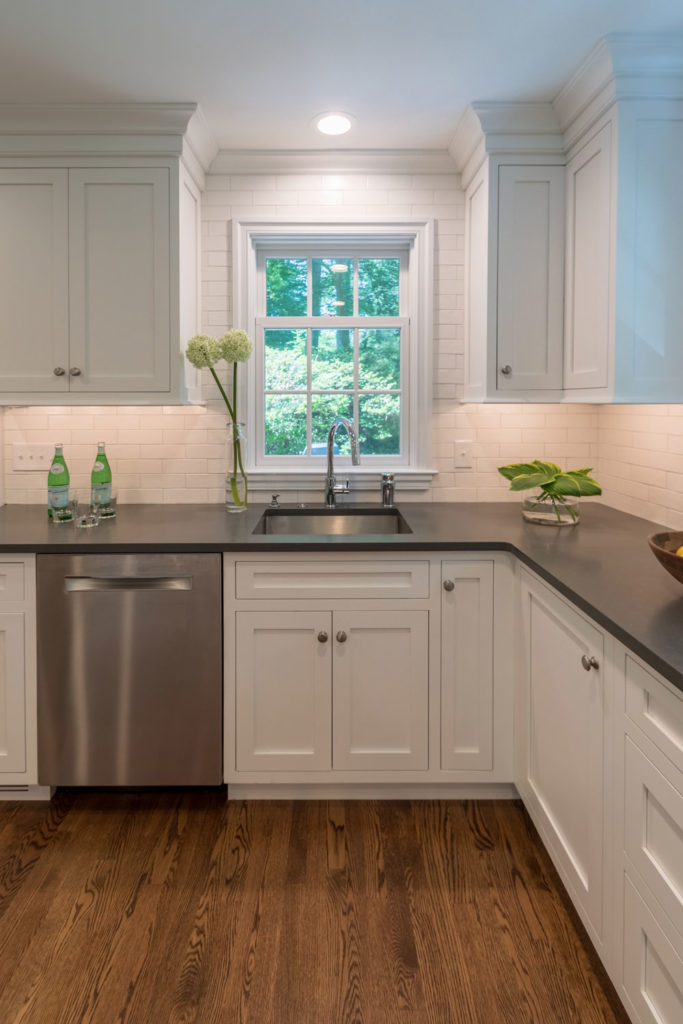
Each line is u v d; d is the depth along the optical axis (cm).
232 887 192
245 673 226
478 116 246
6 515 269
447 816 227
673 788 120
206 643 224
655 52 205
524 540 225
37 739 227
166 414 292
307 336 302
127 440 291
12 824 222
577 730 170
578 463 298
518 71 223
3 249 252
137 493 293
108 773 228
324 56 214
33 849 209
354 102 243
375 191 286
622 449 275
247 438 294
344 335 303
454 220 287
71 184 251
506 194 251
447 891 191
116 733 227
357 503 294
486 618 227
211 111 249
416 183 287
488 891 191
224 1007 154
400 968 164
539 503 254
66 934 175
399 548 223
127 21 195
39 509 282
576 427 297
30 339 254
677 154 212
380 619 226
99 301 253
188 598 223
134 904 186
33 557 221
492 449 296
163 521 258
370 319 299
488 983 160
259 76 226
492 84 231
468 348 285
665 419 242
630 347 215
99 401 255
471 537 229
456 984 160
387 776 231
